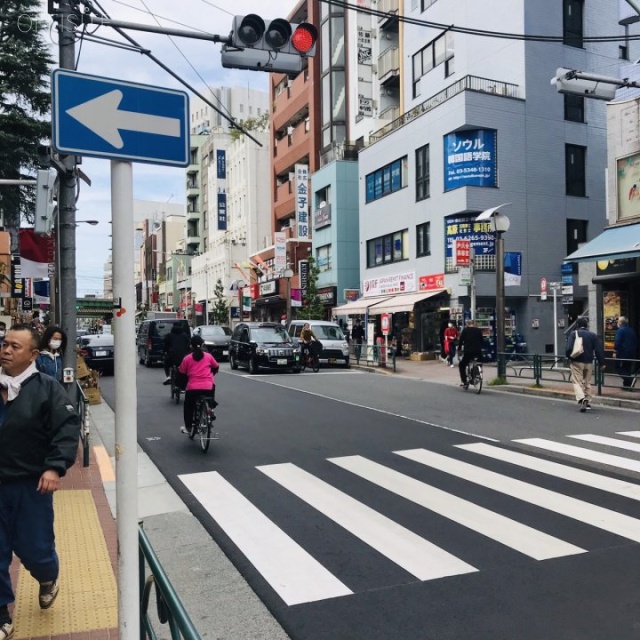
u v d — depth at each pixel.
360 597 4.42
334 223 36.00
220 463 8.60
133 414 2.76
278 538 5.66
